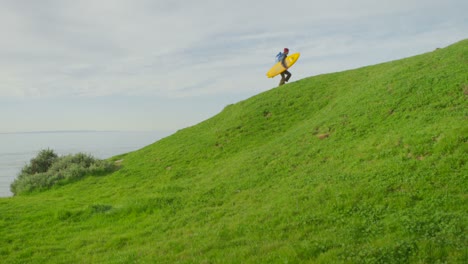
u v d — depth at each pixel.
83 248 16.39
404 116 23.34
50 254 15.76
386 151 19.30
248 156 29.30
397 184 15.52
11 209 23.38
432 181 14.95
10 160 175.25
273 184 21.38
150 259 13.59
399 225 12.26
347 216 14.22
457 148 16.56
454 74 25.77
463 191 13.69
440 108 22.23
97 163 38.22
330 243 11.66
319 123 29.61
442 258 9.50
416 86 26.73
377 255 10.15
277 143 30.08
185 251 13.77
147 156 40.94
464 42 33.03
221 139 38.28
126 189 29.05
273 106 42.12
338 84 41.88
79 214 21.88
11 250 16.41
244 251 12.45
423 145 17.98
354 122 26.34
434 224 11.75
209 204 20.97
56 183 34.03
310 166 22.17
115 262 13.86
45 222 20.70
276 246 12.47
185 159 35.91
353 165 19.48
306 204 16.23
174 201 22.38
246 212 17.83
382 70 39.56
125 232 18.39
